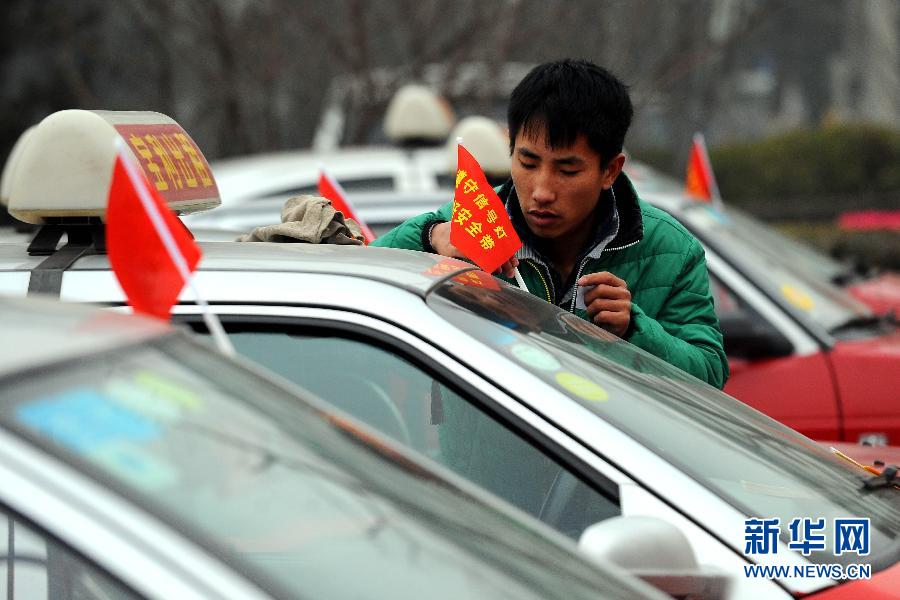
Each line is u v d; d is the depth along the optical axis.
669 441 8.77
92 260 9.10
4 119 50.69
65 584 5.24
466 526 6.56
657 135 54.41
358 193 22.22
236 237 13.38
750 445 9.41
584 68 11.16
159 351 6.17
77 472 5.03
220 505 5.34
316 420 6.70
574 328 10.07
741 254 21.11
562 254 11.82
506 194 11.87
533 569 6.46
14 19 50.16
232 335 8.80
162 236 7.45
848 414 19.28
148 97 41.44
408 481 6.73
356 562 5.70
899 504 9.93
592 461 8.52
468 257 10.97
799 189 63.84
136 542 4.94
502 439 8.65
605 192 11.59
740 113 93.06
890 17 83.38
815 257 26.64
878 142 63.47
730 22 45.22
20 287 8.86
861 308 21.50
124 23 42.09
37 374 5.39
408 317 8.85
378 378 8.81
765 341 19.58
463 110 36.81
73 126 9.23
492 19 36.81
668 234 11.93
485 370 8.73
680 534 7.40
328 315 8.82
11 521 5.23
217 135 39.31
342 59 36.75
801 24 91.62
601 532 7.29
